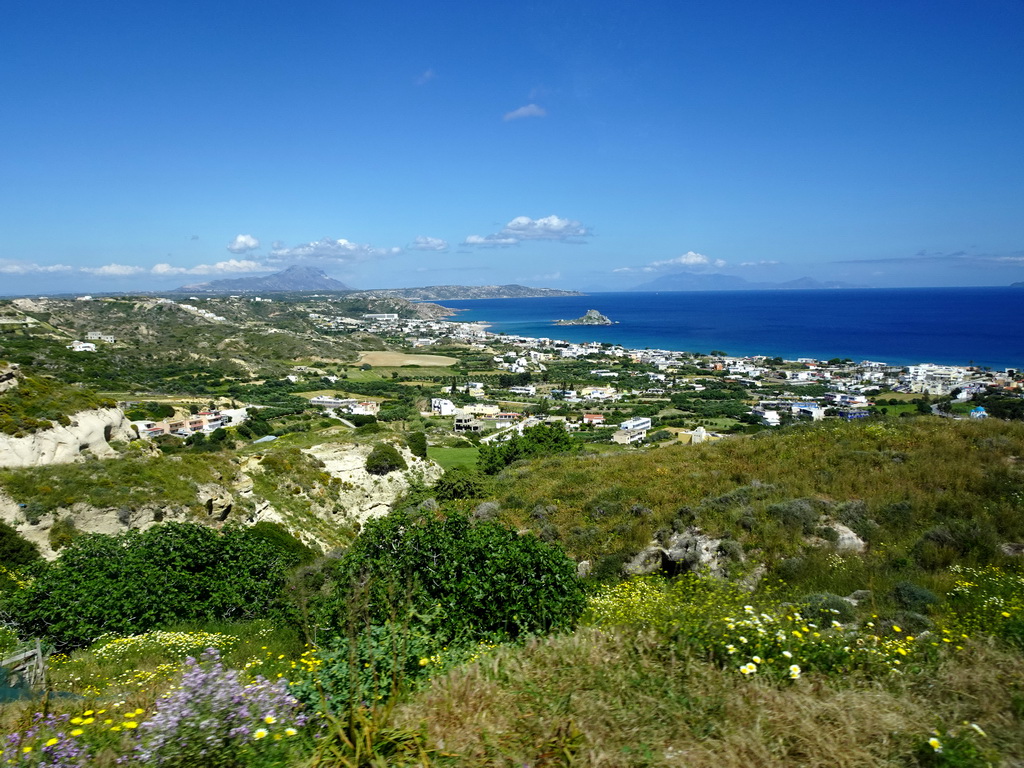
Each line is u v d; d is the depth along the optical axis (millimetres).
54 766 3152
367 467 26703
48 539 15172
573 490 14781
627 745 3225
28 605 9281
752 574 8883
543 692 3828
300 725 3496
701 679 3928
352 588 7156
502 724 3465
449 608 6520
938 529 8594
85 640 9016
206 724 3262
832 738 3256
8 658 6188
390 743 3238
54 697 4973
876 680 3982
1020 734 3299
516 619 6254
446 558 7293
